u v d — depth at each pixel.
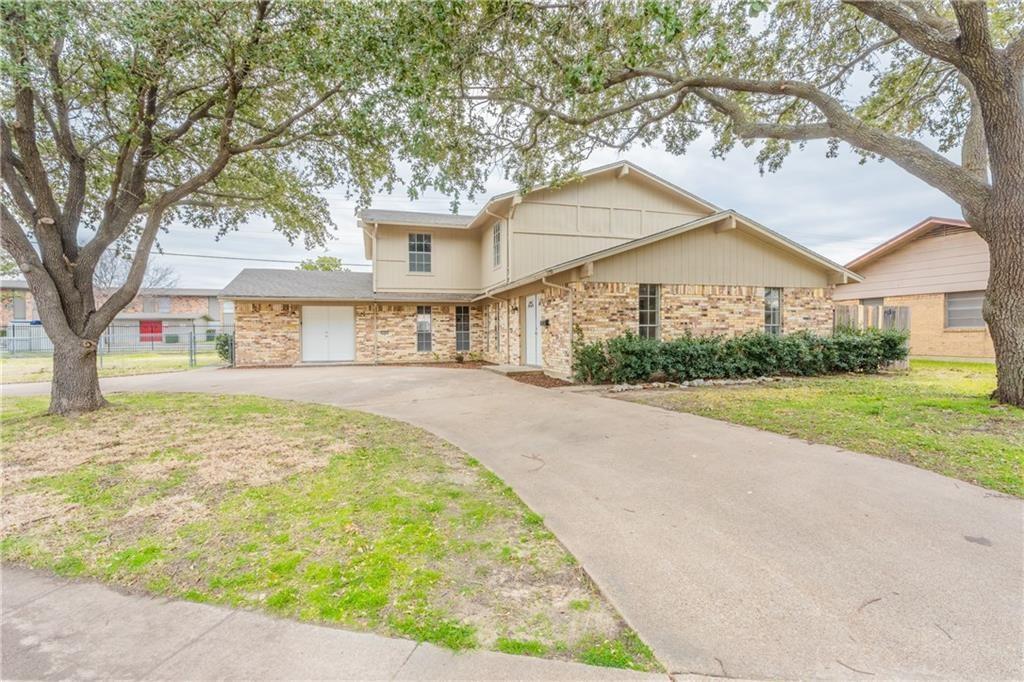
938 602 2.36
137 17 5.19
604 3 5.59
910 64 9.18
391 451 5.25
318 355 16.55
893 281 16.22
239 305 15.84
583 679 1.86
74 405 7.51
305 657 2.01
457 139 7.58
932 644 2.06
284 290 16.41
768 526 3.25
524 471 4.54
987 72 6.13
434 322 17.33
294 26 6.09
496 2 5.46
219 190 10.27
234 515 3.48
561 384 10.34
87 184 9.28
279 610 2.34
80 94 7.00
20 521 3.39
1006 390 6.59
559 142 8.65
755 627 2.19
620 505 3.67
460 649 2.04
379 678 1.88
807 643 2.08
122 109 7.73
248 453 5.14
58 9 4.96
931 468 4.26
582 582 2.59
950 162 6.82
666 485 4.08
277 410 7.73
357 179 9.42
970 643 2.06
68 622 2.28
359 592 2.47
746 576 2.63
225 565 2.77
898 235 15.68
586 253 14.50
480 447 5.43
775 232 11.59
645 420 6.54
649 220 15.09
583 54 6.21
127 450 5.25
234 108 7.36
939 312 14.85
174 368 15.23
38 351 22.61
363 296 16.09
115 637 2.17
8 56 5.49
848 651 2.02
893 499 3.63
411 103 5.96
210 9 5.76
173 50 6.21
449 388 10.12
